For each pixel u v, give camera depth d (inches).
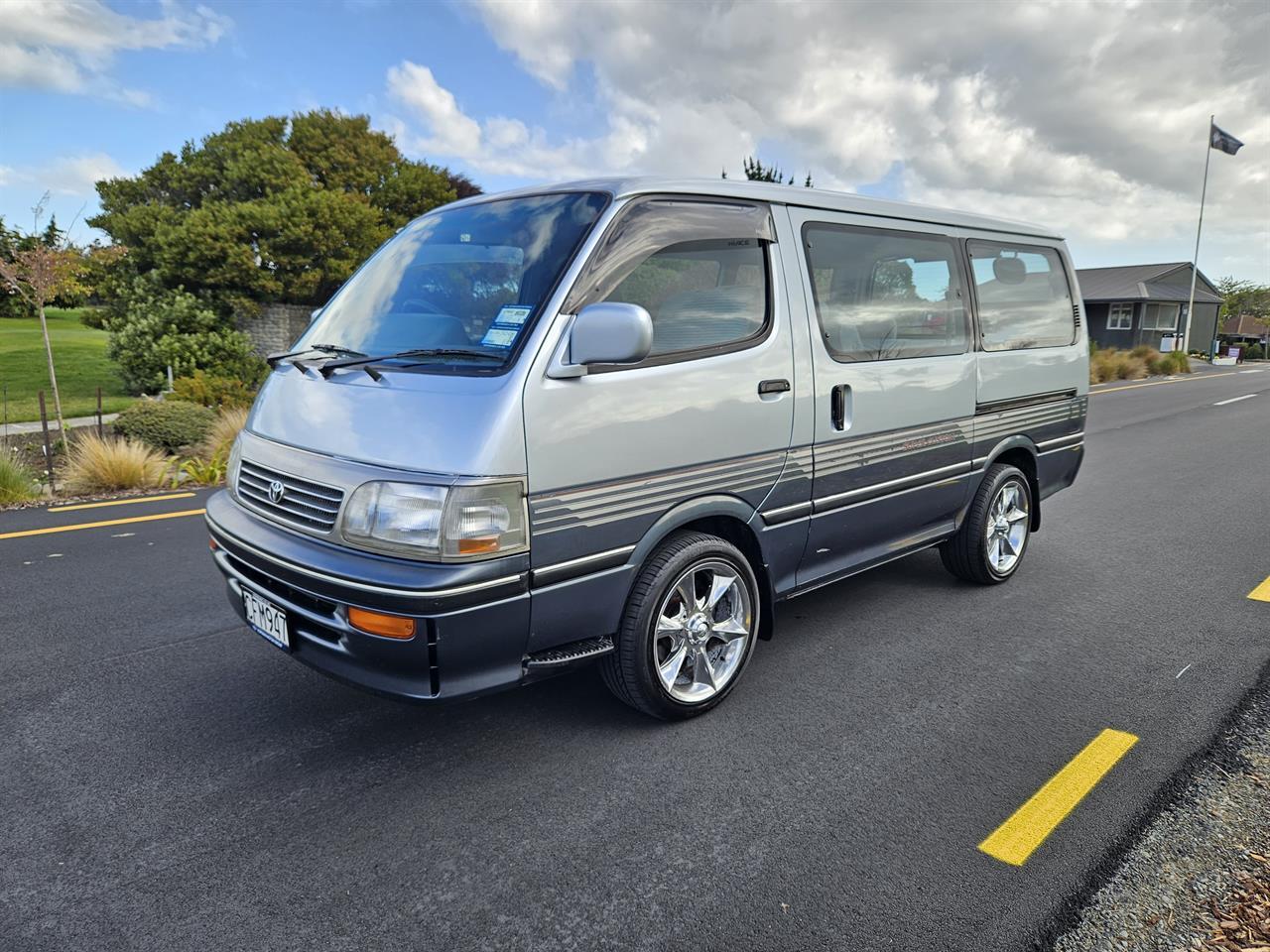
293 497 114.3
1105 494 314.7
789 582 148.5
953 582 206.7
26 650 162.4
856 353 149.6
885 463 158.4
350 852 102.0
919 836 104.7
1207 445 439.5
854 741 128.6
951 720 135.1
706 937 87.7
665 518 122.2
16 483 305.1
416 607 100.0
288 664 156.2
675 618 129.6
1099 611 185.6
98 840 104.0
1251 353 2390.5
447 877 97.5
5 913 90.8
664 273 122.7
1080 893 93.8
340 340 135.1
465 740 129.0
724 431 127.3
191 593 196.2
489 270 124.6
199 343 663.8
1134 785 115.6
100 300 995.3
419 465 103.3
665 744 127.8
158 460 349.1
